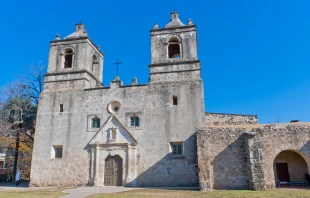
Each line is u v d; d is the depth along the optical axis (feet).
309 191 55.72
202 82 79.30
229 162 66.80
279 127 68.64
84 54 91.81
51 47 95.14
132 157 76.13
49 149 82.58
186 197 47.88
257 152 62.08
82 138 81.35
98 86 89.04
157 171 73.92
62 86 89.10
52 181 79.05
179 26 88.12
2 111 105.60
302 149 66.69
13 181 109.40
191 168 72.49
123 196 49.70
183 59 83.97
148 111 79.87
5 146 109.29
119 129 79.36
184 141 75.00
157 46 87.20
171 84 81.05
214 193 54.39
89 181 76.84
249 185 62.44
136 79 84.79
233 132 68.85
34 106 113.50
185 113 77.36
